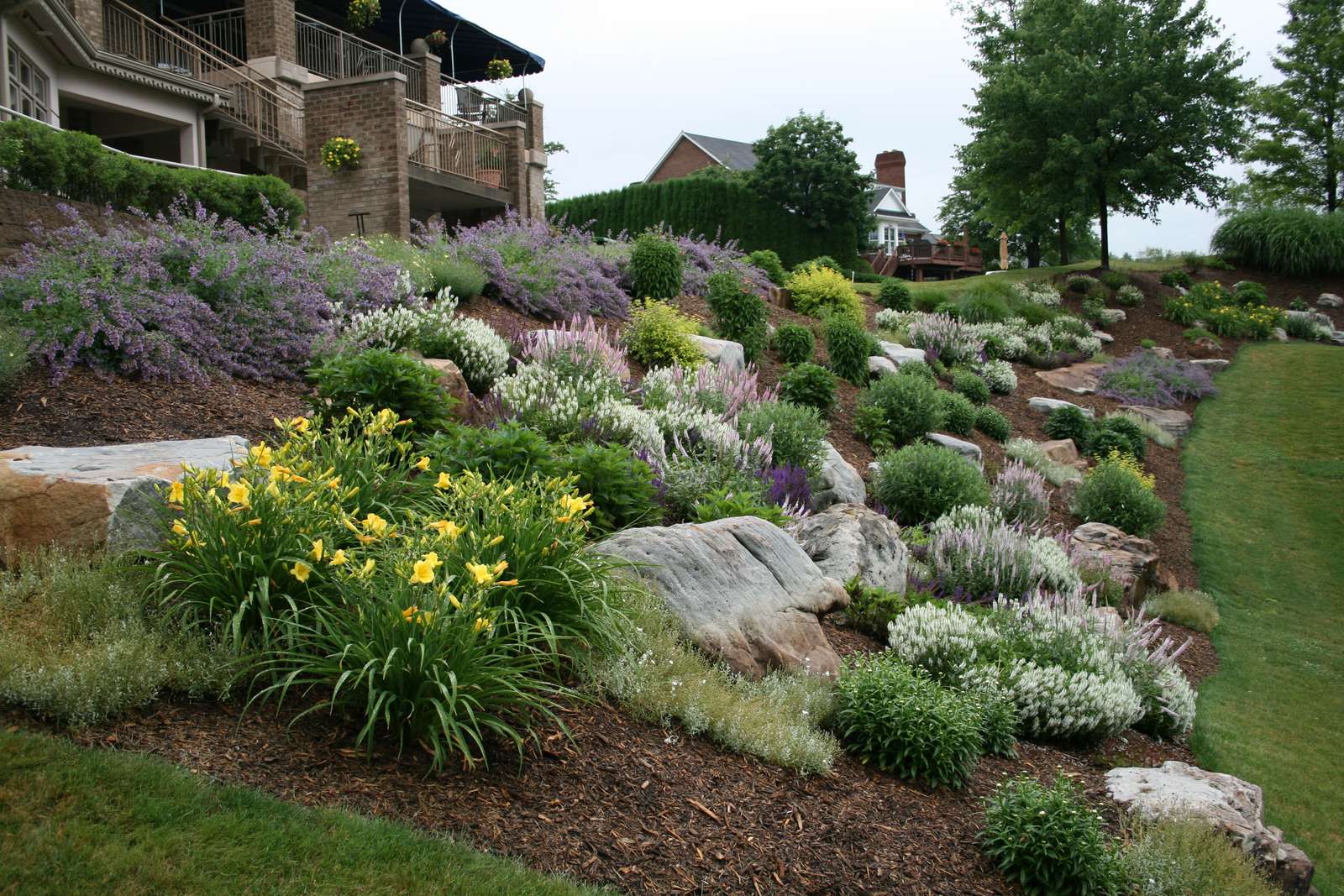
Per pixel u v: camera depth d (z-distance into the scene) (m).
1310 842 6.49
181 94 16.14
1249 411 19.94
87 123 16.91
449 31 25.69
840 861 4.14
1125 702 6.68
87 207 10.04
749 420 10.46
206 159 17.53
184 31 19.42
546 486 5.31
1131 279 28.22
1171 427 18.86
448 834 3.42
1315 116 33.97
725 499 7.48
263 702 3.89
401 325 9.19
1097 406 19.69
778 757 4.79
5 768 3.11
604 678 4.72
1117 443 16.69
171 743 3.52
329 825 3.26
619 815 3.91
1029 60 27.55
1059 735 6.40
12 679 3.47
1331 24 33.31
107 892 2.74
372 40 25.61
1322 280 28.80
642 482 6.56
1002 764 5.79
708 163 57.72
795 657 5.86
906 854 4.38
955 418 15.36
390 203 16.66
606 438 8.38
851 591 7.24
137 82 15.32
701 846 3.90
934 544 9.39
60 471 4.71
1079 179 25.97
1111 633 7.73
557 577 4.67
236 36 20.45
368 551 4.43
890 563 8.02
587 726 4.43
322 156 16.95
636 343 12.84
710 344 13.44
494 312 12.23
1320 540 14.38
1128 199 27.11
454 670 3.86
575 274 14.06
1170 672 7.68
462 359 9.50
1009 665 6.55
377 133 16.64
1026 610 7.74
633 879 3.54
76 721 3.47
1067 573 9.45
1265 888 4.73
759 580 6.09
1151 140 25.89
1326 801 7.09
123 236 8.30
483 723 4.01
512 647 4.21
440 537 4.14
